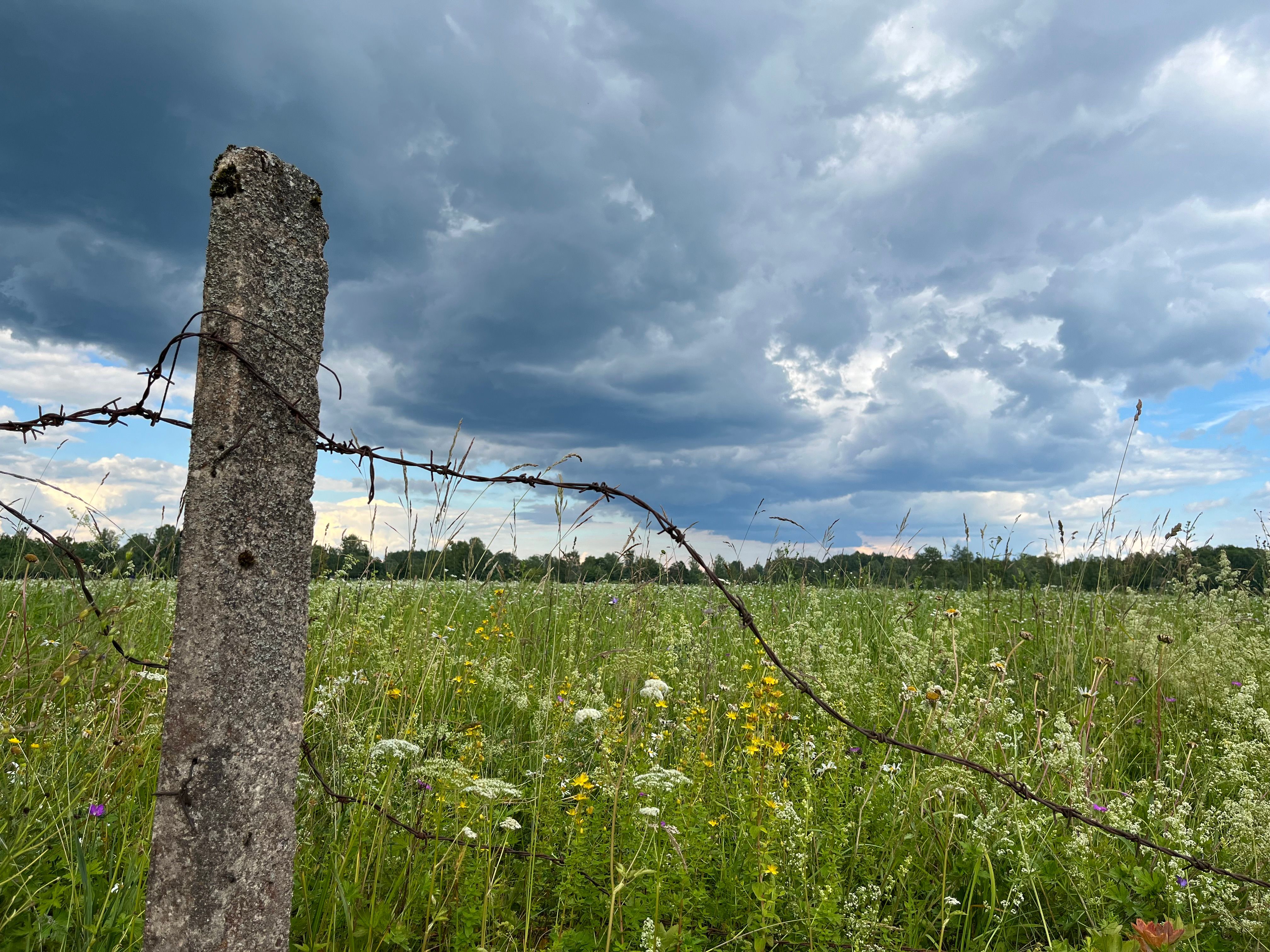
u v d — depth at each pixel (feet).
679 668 16.30
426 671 13.57
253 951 5.40
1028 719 15.19
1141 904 9.09
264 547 5.57
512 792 7.93
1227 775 11.51
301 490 5.87
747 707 12.62
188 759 5.26
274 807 5.56
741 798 10.19
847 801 10.90
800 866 8.80
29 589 18.35
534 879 9.43
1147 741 14.64
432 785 9.30
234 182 5.65
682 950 7.42
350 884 8.25
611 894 8.07
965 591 26.43
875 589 27.94
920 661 15.29
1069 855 9.37
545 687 14.93
